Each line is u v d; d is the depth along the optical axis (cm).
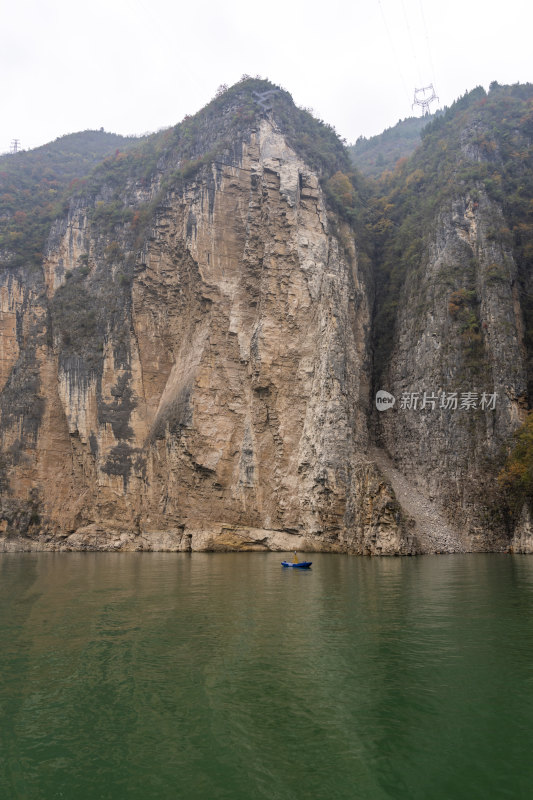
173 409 5669
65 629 1945
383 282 6638
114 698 1312
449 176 6538
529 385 5184
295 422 5397
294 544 4950
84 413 6141
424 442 5356
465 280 5641
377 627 1933
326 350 5319
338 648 1677
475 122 7094
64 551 5647
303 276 5734
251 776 980
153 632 1888
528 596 2498
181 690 1352
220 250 6025
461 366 5306
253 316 5834
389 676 1437
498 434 4962
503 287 5362
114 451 5919
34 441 6306
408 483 5347
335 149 7362
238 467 5388
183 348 6094
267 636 1823
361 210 6919
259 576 3259
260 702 1280
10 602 2502
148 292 6316
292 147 6384
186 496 5397
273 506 5219
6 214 8200
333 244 5975
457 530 4850
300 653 1630
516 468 4509
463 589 2694
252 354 5591
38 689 1373
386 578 3086
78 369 6253
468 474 4981
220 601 2447
